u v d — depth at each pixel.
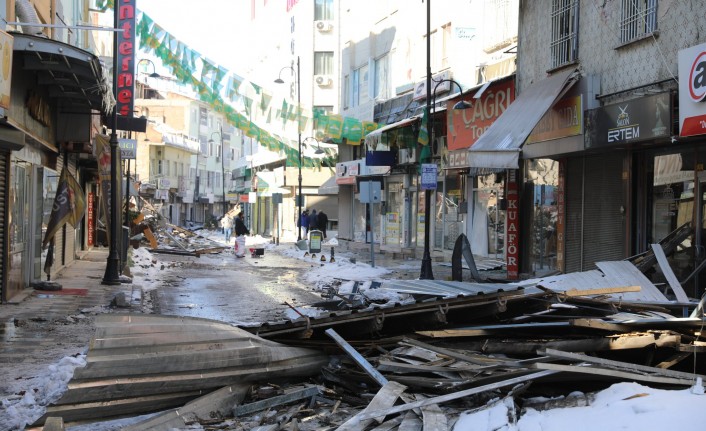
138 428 6.18
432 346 8.03
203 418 6.72
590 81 16.38
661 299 11.02
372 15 36.91
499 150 16.48
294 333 8.39
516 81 20.42
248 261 31.70
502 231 24.44
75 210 17.61
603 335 8.01
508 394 6.24
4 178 14.45
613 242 16.66
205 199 98.25
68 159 25.03
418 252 31.53
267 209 68.06
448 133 24.34
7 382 7.98
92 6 33.81
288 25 60.97
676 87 13.66
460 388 6.69
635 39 14.95
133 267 24.67
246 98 20.31
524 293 9.73
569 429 5.29
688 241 13.97
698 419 4.96
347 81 40.88
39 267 18.22
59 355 9.66
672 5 13.87
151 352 6.66
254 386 7.46
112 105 17.64
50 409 6.11
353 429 5.94
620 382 6.47
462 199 27.20
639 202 15.84
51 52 13.91
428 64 22.20
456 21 26.97
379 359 7.82
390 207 35.31
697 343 7.55
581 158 17.97
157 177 80.19
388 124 31.44
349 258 30.14
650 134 13.91
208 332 7.16
